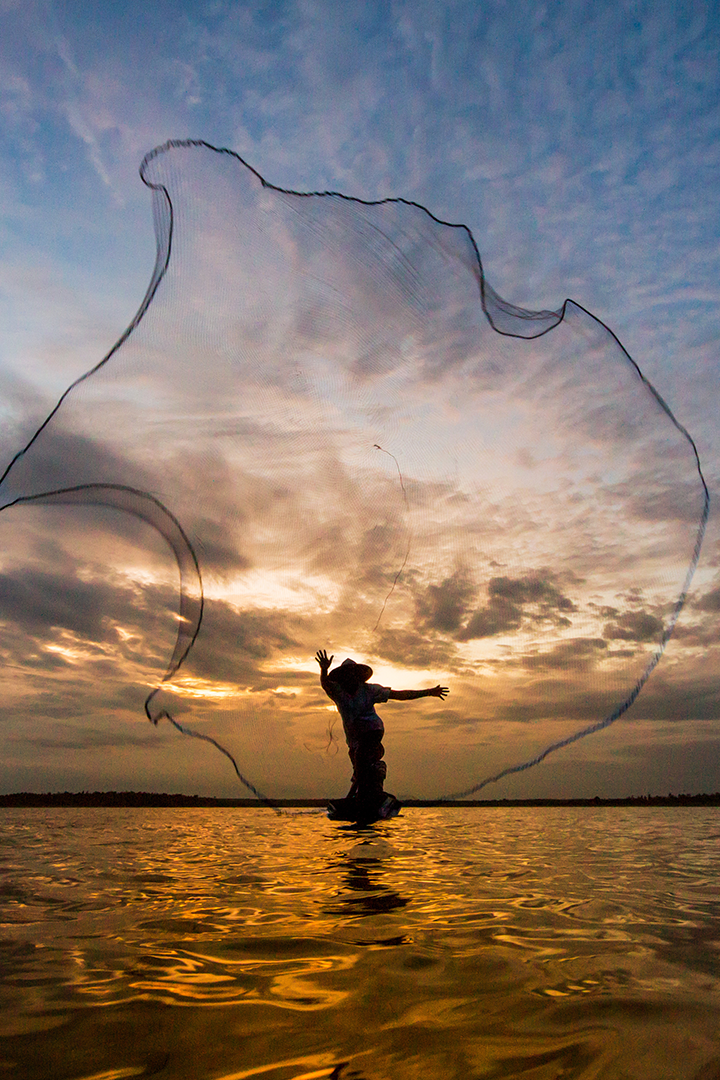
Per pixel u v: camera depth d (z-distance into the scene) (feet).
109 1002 3.90
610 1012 3.75
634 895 7.10
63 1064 3.15
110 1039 3.42
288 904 6.53
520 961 4.65
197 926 5.64
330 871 8.62
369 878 8.09
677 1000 3.93
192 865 9.22
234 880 7.95
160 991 4.07
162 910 6.30
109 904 6.60
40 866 9.22
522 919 5.90
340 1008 3.81
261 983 4.20
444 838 12.76
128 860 9.76
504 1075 3.06
